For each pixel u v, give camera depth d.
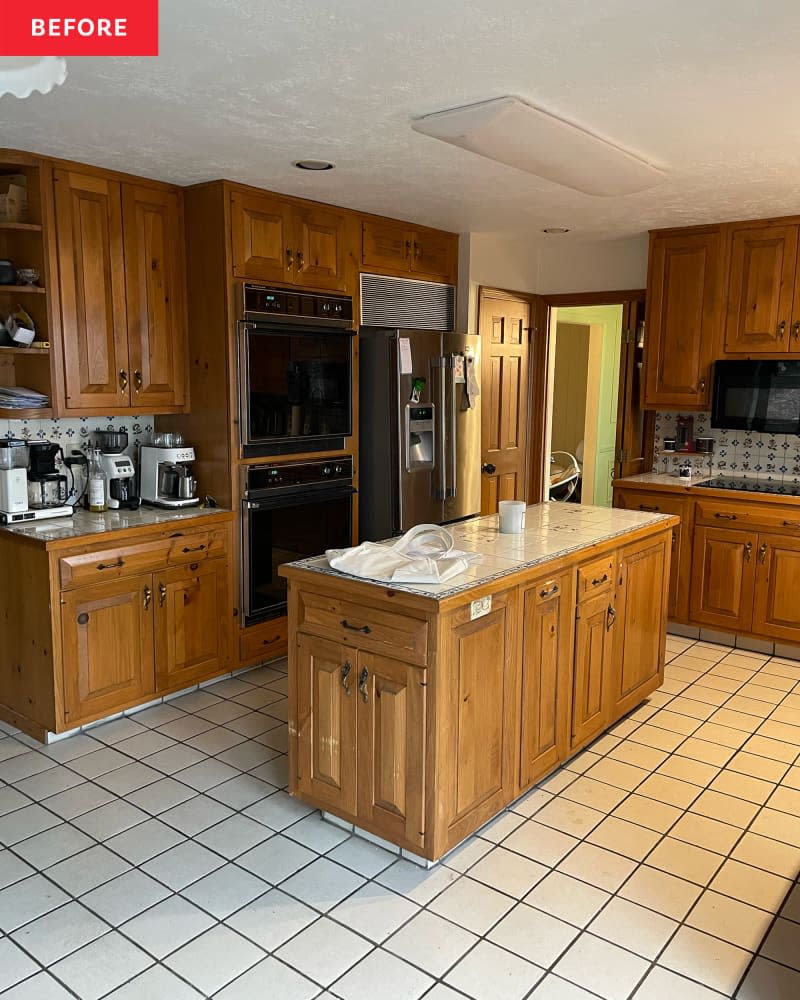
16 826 2.78
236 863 2.58
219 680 4.07
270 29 2.07
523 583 2.71
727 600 4.64
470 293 5.21
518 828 2.78
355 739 2.62
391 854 2.63
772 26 2.04
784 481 4.87
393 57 2.25
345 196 4.04
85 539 3.29
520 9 1.95
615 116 2.76
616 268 5.46
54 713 3.30
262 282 3.92
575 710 3.14
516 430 5.85
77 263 3.47
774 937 2.26
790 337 4.50
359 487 4.71
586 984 2.08
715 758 3.30
